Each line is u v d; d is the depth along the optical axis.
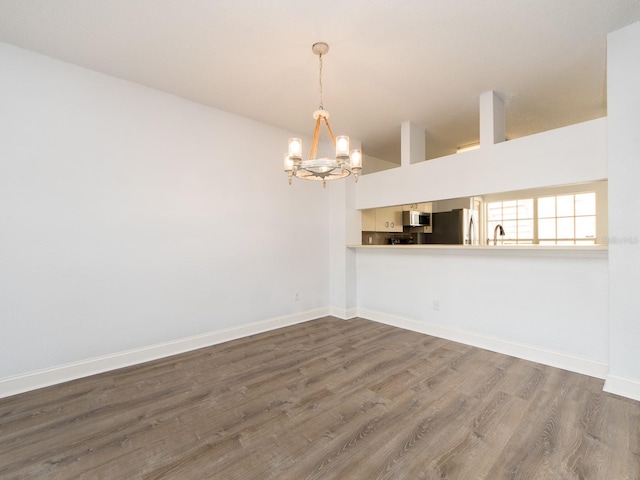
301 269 4.17
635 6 1.90
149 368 2.72
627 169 2.12
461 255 3.35
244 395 2.24
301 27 2.10
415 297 3.78
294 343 3.33
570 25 2.08
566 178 2.50
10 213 2.29
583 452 1.61
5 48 2.28
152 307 2.93
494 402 2.10
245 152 3.60
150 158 2.93
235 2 1.87
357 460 1.58
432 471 1.50
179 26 2.09
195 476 1.49
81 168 2.57
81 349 2.56
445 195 3.33
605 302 2.45
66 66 2.51
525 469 1.50
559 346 2.68
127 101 2.80
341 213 4.37
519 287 2.92
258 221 3.72
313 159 2.29
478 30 2.12
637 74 2.07
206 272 3.28
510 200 5.61
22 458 1.61
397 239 5.98
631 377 2.13
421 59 2.46
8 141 2.28
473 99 3.15
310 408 2.06
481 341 3.17
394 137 4.30
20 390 2.30
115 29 2.12
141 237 2.88
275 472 1.51
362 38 2.21
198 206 3.23
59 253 2.47
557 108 3.35
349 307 4.37
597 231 4.67
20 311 2.32
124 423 1.91
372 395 2.21
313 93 3.02
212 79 2.77
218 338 3.36
